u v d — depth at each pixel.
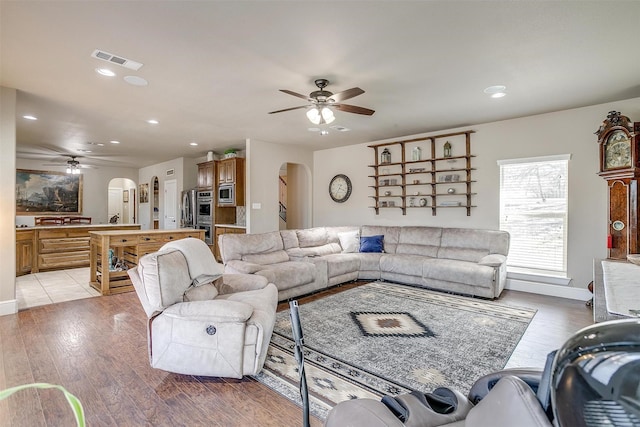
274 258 4.50
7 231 3.51
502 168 4.82
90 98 3.75
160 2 1.99
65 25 2.25
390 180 6.01
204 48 2.58
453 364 2.44
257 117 4.56
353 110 3.41
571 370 0.46
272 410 1.90
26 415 1.84
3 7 2.02
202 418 1.82
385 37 2.43
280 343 2.83
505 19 2.19
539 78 3.19
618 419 0.40
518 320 3.36
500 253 4.54
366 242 5.64
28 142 6.37
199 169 7.68
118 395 2.04
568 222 4.26
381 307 3.79
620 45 2.54
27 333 3.03
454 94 3.63
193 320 2.20
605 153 3.61
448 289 4.44
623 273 2.52
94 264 4.80
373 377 2.26
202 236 5.35
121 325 3.25
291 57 2.74
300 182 7.58
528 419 0.57
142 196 10.31
